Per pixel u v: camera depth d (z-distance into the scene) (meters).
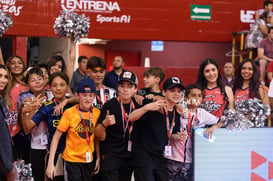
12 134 4.74
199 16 9.25
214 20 9.34
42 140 4.50
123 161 4.34
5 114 3.28
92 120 4.33
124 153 4.31
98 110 4.43
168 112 4.39
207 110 5.08
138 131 4.33
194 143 4.50
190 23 9.21
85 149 4.25
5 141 3.14
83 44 13.48
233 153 4.61
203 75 5.17
